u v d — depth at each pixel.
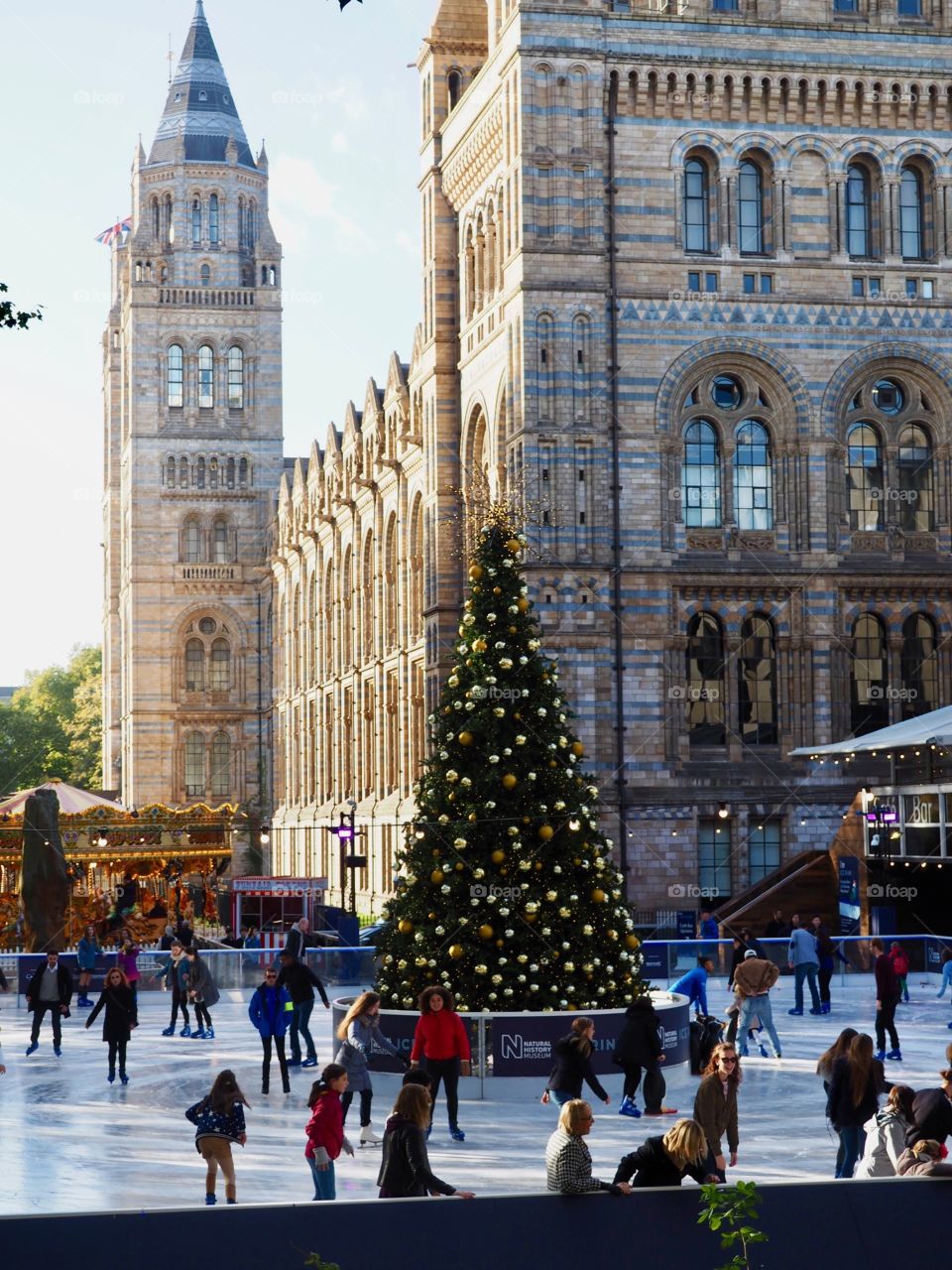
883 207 72.56
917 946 58.50
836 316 71.88
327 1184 23.86
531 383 69.38
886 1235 19.59
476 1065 37.19
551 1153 19.91
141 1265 18.34
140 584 147.88
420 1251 18.92
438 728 39.78
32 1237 18.19
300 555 130.12
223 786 148.12
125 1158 30.14
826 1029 47.00
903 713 72.31
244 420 150.50
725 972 58.66
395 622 102.00
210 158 152.38
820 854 68.81
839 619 71.56
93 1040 48.06
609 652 69.06
